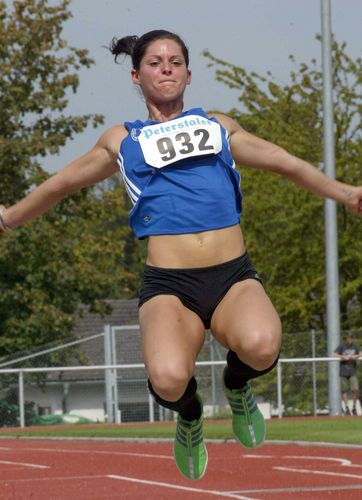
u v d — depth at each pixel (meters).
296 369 61.78
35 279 82.44
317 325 78.62
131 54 12.46
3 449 46.53
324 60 58.22
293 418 59.22
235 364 11.95
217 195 11.86
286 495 26.34
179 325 11.45
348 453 38.19
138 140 11.95
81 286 85.31
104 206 86.38
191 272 11.80
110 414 63.16
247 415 12.59
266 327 11.05
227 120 12.30
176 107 12.27
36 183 80.38
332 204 57.88
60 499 26.89
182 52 12.23
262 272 78.56
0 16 79.94
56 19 80.00
